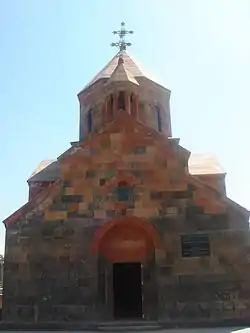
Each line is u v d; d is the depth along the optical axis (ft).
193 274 54.70
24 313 55.83
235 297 53.16
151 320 54.39
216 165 75.10
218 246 55.47
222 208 57.11
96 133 62.69
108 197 59.52
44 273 57.16
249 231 55.62
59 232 58.65
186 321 52.31
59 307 55.47
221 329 48.91
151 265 57.31
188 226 56.85
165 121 83.71
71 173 61.21
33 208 60.18
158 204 58.34
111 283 57.72
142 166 60.49
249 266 54.13
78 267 56.80
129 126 62.75
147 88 81.87
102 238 58.59
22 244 58.75
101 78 82.69
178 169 59.93
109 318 55.83
